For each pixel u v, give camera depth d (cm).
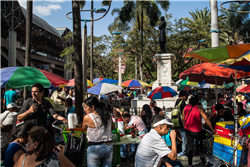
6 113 498
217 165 411
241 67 443
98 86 772
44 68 3891
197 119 480
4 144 479
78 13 591
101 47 3169
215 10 989
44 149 216
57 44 4825
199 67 555
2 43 2503
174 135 326
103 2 1244
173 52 2938
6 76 461
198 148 634
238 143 383
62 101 866
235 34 3212
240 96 1368
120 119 560
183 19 2936
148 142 323
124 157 553
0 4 2627
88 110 353
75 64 587
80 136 425
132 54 2869
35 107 363
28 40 828
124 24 2770
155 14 2364
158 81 1584
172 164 362
